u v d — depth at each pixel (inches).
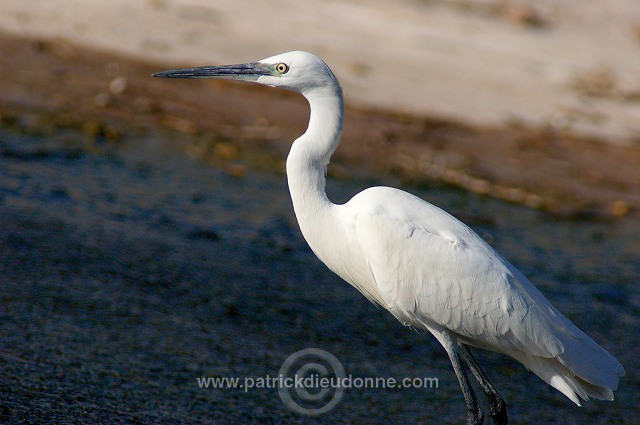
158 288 406.9
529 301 314.3
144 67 687.1
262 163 601.3
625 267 536.4
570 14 914.1
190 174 564.1
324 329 402.3
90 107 625.3
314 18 808.9
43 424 279.1
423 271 316.2
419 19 846.5
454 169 633.6
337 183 584.1
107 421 290.2
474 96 741.9
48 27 713.0
